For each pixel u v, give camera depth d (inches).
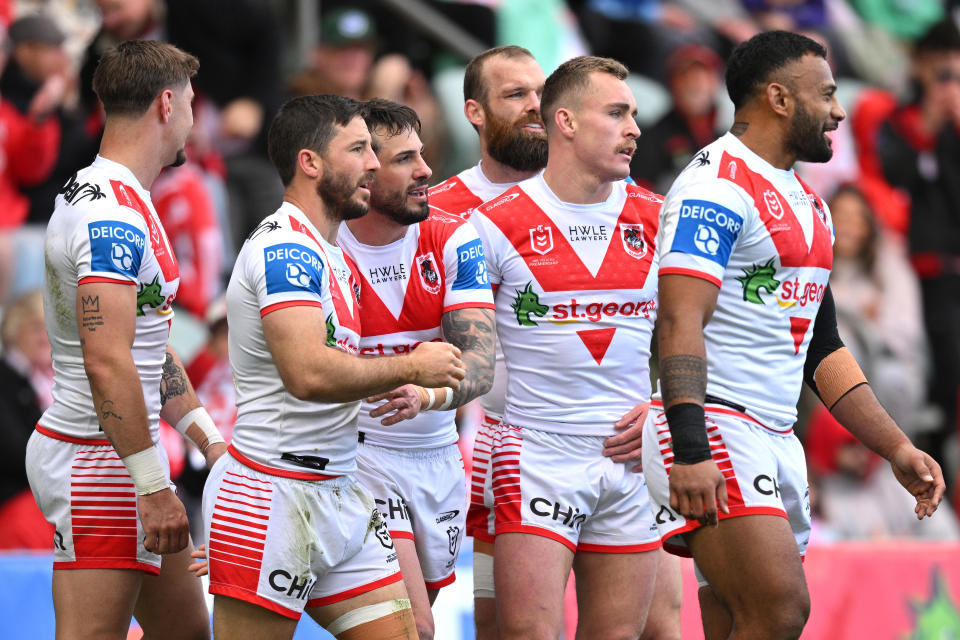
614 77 624.4
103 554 540.1
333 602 532.1
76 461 543.2
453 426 642.8
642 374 641.6
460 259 606.9
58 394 548.7
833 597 818.2
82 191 532.4
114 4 989.8
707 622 594.2
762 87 550.9
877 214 1229.7
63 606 542.3
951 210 1241.4
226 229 1011.9
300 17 1161.4
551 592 611.2
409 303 605.0
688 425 508.7
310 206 528.1
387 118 588.7
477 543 664.4
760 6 1385.3
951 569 846.5
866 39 1428.4
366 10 1162.6
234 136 1040.8
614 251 630.5
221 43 1042.1
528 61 677.3
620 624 633.6
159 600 575.8
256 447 517.0
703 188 534.9
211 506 519.8
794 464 558.6
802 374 566.6
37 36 976.3
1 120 969.5
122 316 519.5
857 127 1270.9
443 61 1193.4
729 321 543.5
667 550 575.5
